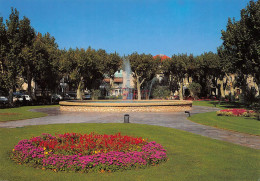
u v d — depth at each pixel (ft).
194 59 185.88
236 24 107.14
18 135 41.39
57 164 23.16
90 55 155.22
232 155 29.35
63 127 49.96
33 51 119.34
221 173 22.80
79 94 164.55
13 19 115.03
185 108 97.91
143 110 89.45
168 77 205.67
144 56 175.22
